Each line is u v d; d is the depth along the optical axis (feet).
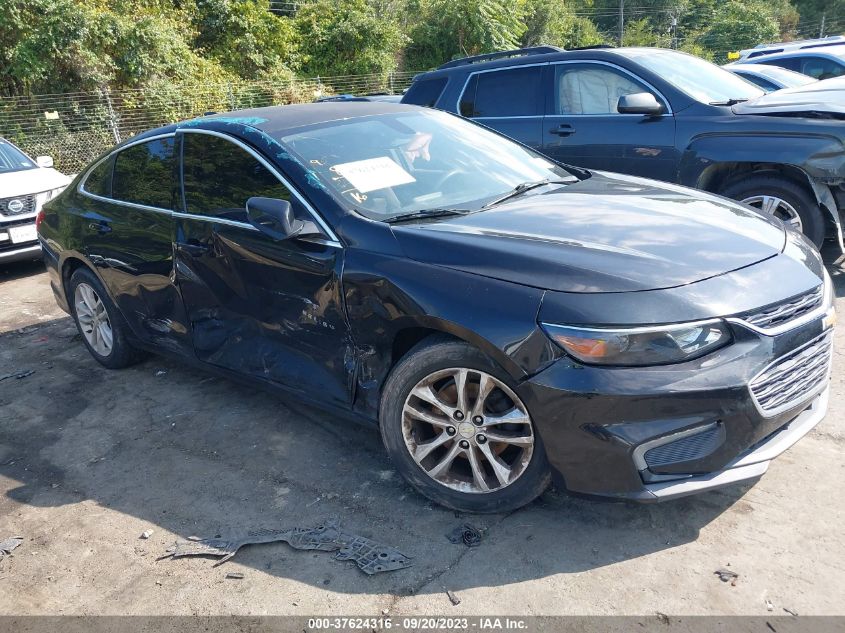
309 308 10.16
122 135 60.44
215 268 11.46
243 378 11.74
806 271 8.78
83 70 60.23
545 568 8.23
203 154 12.10
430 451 9.25
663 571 8.04
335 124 12.01
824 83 19.33
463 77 21.76
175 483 10.76
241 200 11.19
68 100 58.65
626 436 7.76
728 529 8.65
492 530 8.97
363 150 11.41
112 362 15.19
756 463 8.14
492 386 8.53
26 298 22.22
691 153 17.40
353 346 9.78
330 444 11.50
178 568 8.79
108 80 62.03
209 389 13.98
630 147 18.40
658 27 197.57
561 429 8.02
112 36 62.03
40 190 24.80
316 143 11.33
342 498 9.96
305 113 12.46
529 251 8.61
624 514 9.07
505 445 8.85
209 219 11.57
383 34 93.76
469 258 8.76
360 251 9.54
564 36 137.28
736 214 10.19
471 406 8.86
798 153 15.88
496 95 21.03
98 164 14.92
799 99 17.21
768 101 17.61
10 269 26.55
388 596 8.01
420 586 8.12
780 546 8.29
